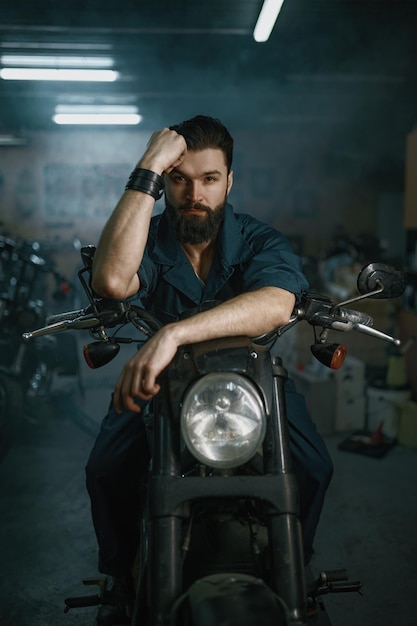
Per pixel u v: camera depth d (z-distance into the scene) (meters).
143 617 1.39
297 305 1.54
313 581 1.75
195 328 1.30
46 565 2.88
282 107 11.44
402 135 12.50
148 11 7.03
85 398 5.77
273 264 1.57
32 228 13.45
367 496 3.59
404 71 9.16
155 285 1.74
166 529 1.25
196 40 7.96
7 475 3.99
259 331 1.39
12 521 3.34
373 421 4.67
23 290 5.03
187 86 10.12
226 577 1.18
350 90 10.23
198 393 1.21
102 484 1.76
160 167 1.48
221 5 6.84
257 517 1.38
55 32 7.69
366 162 13.56
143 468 1.79
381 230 13.95
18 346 4.31
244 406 1.22
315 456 1.76
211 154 1.53
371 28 7.41
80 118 12.39
